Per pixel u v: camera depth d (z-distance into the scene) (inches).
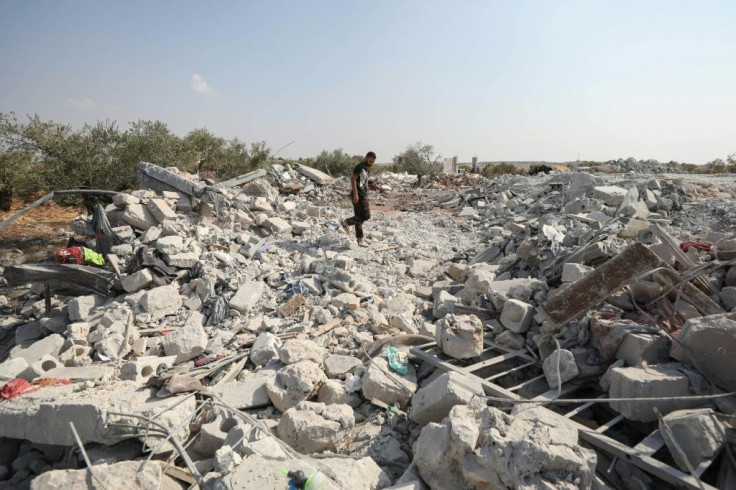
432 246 359.3
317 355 167.9
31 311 235.9
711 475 100.4
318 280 247.3
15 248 418.3
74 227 322.0
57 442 122.0
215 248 283.9
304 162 1136.8
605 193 391.2
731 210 342.6
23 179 550.6
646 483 101.7
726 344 111.8
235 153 821.9
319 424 122.8
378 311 220.7
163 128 617.0
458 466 101.0
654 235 201.3
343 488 100.1
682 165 922.7
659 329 131.6
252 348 181.0
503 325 172.6
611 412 126.8
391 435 129.8
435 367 156.1
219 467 103.5
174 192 350.6
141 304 212.5
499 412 105.7
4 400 134.9
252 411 143.5
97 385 145.6
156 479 104.4
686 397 105.3
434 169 999.0
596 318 141.6
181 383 141.6
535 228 292.4
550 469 91.0
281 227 363.9
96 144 547.8
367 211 330.6
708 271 155.1
